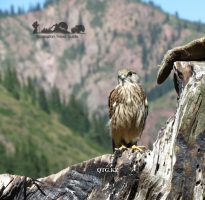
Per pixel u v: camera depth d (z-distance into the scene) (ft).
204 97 43.93
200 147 43.16
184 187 42.83
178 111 45.21
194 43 47.80
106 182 47.96
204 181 42.39
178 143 43.57
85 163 48.98
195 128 43.55
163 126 47.88
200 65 46.09
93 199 47.85
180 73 46.75
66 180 49.11
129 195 46.52
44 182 49.57
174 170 43.27
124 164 47.73
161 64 50.16
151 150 50.16
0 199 49.93
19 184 49.93
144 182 46.09
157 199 44.60
